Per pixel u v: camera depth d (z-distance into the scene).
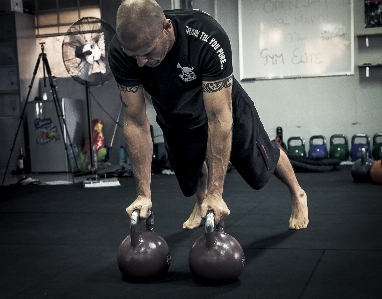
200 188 3.07
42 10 7.60
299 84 7.07
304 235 2.86
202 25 1.92
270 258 2.40
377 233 2.84
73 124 7.09
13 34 7.14
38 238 3.13
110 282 2.12
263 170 2.66
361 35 6.76
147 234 2.11
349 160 6.98
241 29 7.13
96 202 4.56
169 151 2.60
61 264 2.47
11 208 4.41
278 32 7.02
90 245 2.88
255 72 7.17
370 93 6.88
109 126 7.48
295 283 2.00
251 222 3.33
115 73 2.02
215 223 1.97
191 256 2.02
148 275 2.06
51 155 6.88
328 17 6.83
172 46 1.92
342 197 4.20
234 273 1.99
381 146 6.56
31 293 2.03
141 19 1.70
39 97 7.29
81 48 5.42
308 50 6.96
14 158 7.21
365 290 1.88
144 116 2.11
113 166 7.14
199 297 1.88
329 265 2.24
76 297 1.94
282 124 7.19
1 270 2.40
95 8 7.45
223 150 1.96
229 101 1.98
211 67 1.92
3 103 7.21
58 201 4.71
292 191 3.03
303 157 6.36
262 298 1.84
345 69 6.88
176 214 3.76
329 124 7.04
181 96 2.14
